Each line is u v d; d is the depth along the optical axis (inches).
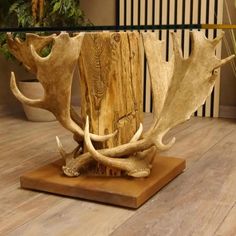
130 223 53.6
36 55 57.7
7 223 53.8
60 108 62.9
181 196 62.1
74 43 57.5
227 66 126.6
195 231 51.1
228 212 56.4
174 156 83.0
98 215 56.0
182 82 59.7
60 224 53.5
